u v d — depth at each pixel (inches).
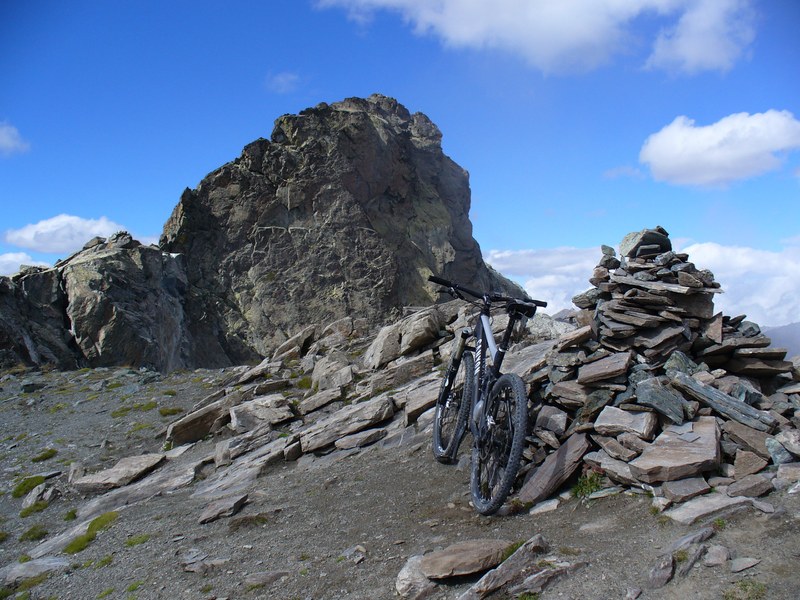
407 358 476.1
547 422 256.1
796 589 141.3
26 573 262.7
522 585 164.1
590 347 271.1
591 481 225.8
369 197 5944.9
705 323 264.2
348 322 665.0
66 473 432.5
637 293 265.3
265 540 245.4
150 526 293.9
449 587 175.6
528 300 238.8
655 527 184.7
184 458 424.8
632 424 227.8
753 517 175.3
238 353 4522.6
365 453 336.8
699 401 232.7
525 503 227.0
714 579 152.4
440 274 6309.1
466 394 269.0
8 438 539.2
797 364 276.7
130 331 2347.4
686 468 200.7
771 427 211.0
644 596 152.2
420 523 232.1
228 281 4859.7
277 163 5290.4
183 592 210.5
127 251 2878.9
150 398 632.4
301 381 523.8
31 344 1845.5
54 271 2413.9
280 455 365.1
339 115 5871.1
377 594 180.4
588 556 173.9
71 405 643.5
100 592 229.5
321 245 5147.6
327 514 263.6
